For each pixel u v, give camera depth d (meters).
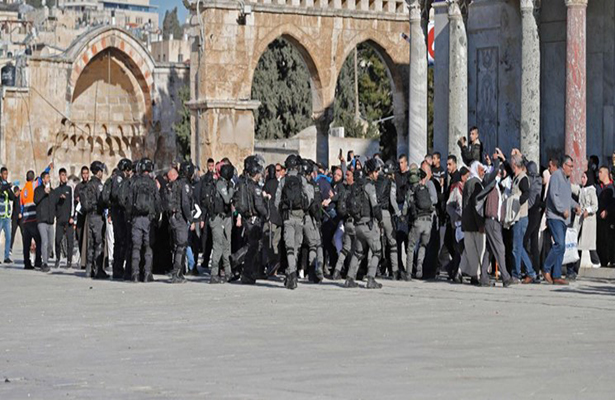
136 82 134.50
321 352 29.16
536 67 60.75
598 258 53.06
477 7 68.31
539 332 32.62
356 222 47.38
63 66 127.31
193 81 95.12
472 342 30.61
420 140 69.00
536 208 48.88
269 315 37.81
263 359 28.20
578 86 58.12
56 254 66.12
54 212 62.19
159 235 57.66
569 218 47.72
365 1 100.94
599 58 61.34
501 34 66.75
